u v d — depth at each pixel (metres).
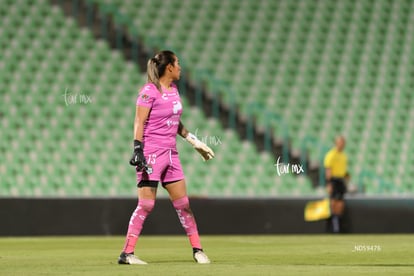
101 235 57.19
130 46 77.25
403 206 62.16
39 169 65.75
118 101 71.62
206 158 30.61
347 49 83.00
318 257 33.84
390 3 88.06
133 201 57.78
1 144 66.56
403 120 78.31
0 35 74.31
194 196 59.41
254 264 29.03
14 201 56.06
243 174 70.19
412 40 85.50
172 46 78.50
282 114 75.62
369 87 80.19
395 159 75.31
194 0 83.06
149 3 81.44
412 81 81.75
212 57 78.56
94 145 68.25
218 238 54.50
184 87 75.69
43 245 45.31
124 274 24.56
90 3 77.75
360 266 28.19
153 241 50.16
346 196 62.22
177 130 29.56
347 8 86.56
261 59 79.69
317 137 74.75
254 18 83.38
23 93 70.25
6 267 27.80
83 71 73.38
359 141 75.56
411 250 38.81
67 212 56.81
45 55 73.75
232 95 74.69
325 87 79.00
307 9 85.50
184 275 24.11
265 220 60.16
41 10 77.06
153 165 28.67
